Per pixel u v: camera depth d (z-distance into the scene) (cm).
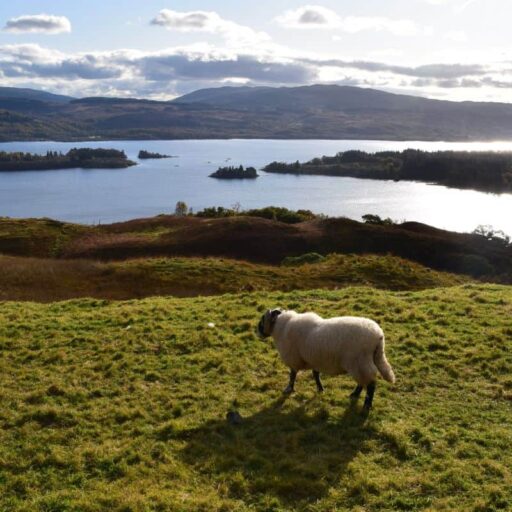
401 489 941
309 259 4497
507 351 1538
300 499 926
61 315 2016
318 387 1338
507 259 6156
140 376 1436
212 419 1200
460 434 1114
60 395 1323
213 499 913
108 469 1016
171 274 3591
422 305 2011
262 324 1392
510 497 899
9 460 1035
